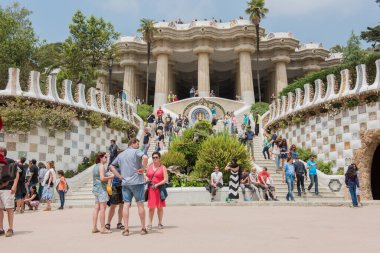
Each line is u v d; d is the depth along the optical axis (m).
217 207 13.44
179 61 54.75
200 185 16.72
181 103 43.97
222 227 8.11
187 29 50.19
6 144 18.31
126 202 7.33
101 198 7.68
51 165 14.35
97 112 22.67
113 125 23.98
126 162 7.36
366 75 19.16
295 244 6.05
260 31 49.94
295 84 32.84
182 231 7.57
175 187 16.39
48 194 13.95
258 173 17.47
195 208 13.11
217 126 33.47
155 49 50.34
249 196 15.89
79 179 19.09
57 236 7.25
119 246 6.06
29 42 34.00
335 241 6.32
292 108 24.50
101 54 39.69
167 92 50.47
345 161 19.30
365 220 9.26
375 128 17.98
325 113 20.98
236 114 39.88
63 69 37.69
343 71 20.44
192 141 20.66
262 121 31.56
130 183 7.24
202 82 48.91
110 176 7.75
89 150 21.86
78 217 10.95
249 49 49.41
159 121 27.33
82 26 38.81
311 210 11.96
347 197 17.14
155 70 56.72
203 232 7.39
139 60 53.94
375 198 21.89
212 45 50.34
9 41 32.66
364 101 18.64
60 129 20.03
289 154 16.66
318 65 55.09
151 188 8.00
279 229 7.74
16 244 6.46
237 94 52.06
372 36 30.62
